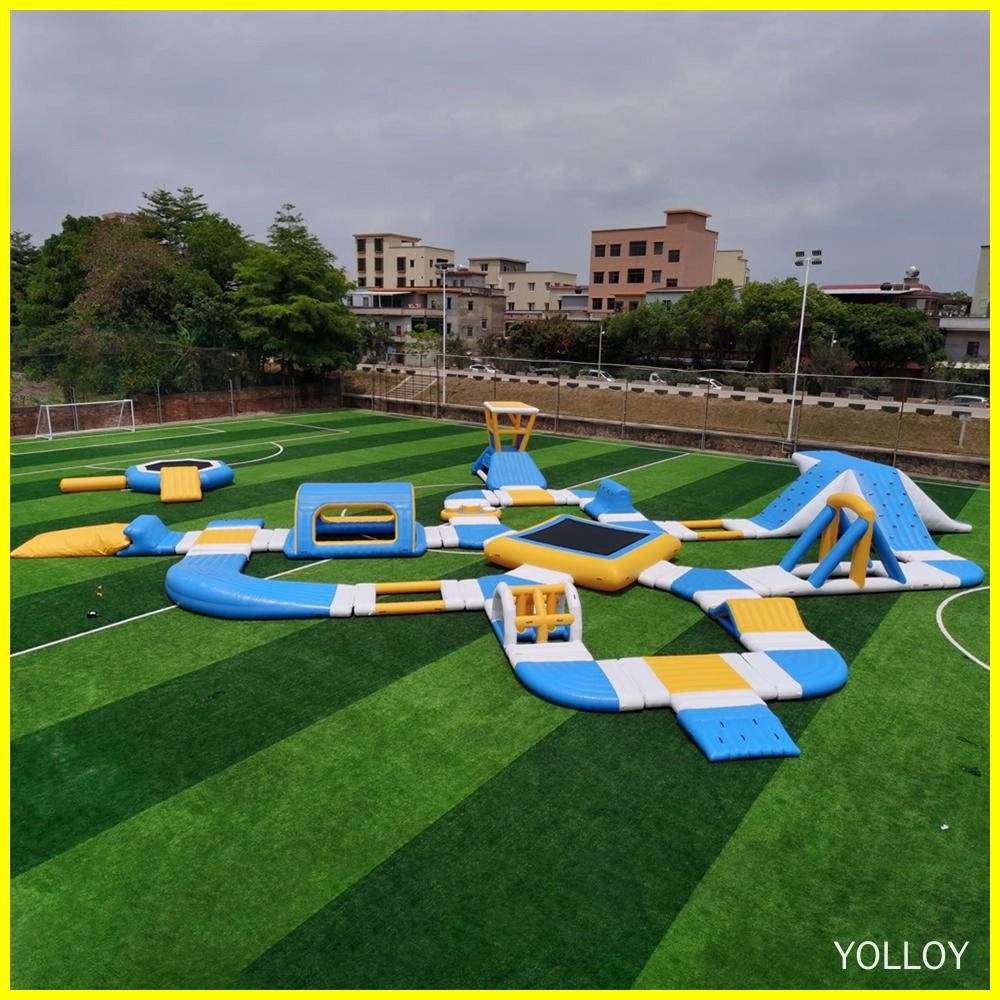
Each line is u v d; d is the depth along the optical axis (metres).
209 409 34.66
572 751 7.98
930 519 16.55
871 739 8.41
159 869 6.20
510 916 5.74
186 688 9.20
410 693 9.12
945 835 6.83
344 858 6.34
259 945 5.45
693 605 12.18
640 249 81.81
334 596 11.55
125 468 22.70
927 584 13.08
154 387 32.41
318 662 9.91
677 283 80.38
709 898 5.98
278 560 14.24
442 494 19.78
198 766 7.62
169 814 6.88
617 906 5.87
